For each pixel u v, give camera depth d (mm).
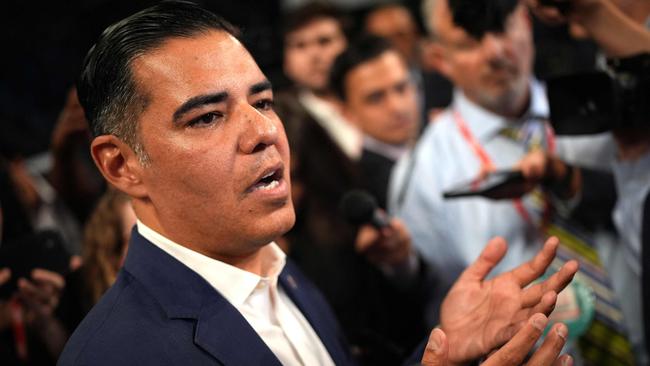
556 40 2416
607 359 1666
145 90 959
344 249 1879
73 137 2186
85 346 952
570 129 1405
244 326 992
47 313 1553
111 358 934
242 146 958
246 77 981
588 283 1693
